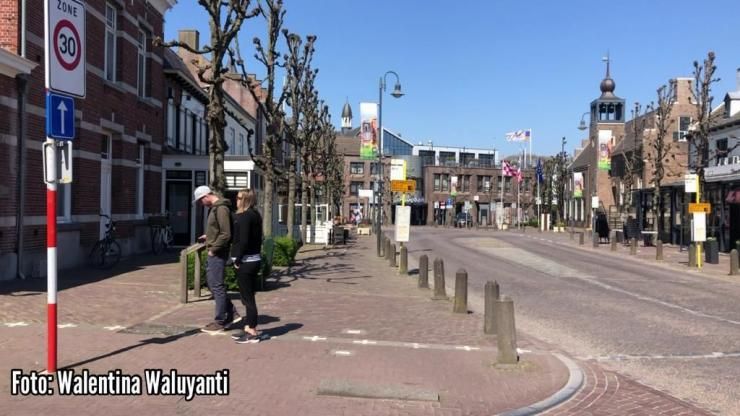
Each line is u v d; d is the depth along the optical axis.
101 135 17.12
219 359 6.89
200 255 11.23
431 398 5.86
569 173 75.00
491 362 7.36
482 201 94.62
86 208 16.05
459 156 101.44
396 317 10.15
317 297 11.97
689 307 12.58
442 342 8.41
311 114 27.25
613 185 61.22
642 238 36.62
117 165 18.39
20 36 13.01
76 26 6.16
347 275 16.28
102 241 15.59
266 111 18.19
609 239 38.56
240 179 24.62
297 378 6.32
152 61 21.20
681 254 27.64
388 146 97.06
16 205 12.92
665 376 7.23
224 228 8.07
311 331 8.70
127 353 6.94
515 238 41.78
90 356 6.74
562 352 8.36
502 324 7.29
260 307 10.57
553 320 10.95
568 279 17.52
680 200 32.53
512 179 97.25
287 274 16.08
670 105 36.16
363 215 88.44
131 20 19.14
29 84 13.40
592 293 14.56
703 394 6.50
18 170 12.96
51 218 5.97
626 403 6.08
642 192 36.91
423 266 13.85
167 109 24.36
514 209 96.38
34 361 6.48
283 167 29.91
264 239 13.34
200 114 29.88
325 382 6.11
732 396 6.43
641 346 8.89
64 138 6.02
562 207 75.69
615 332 9.91
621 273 19.42
